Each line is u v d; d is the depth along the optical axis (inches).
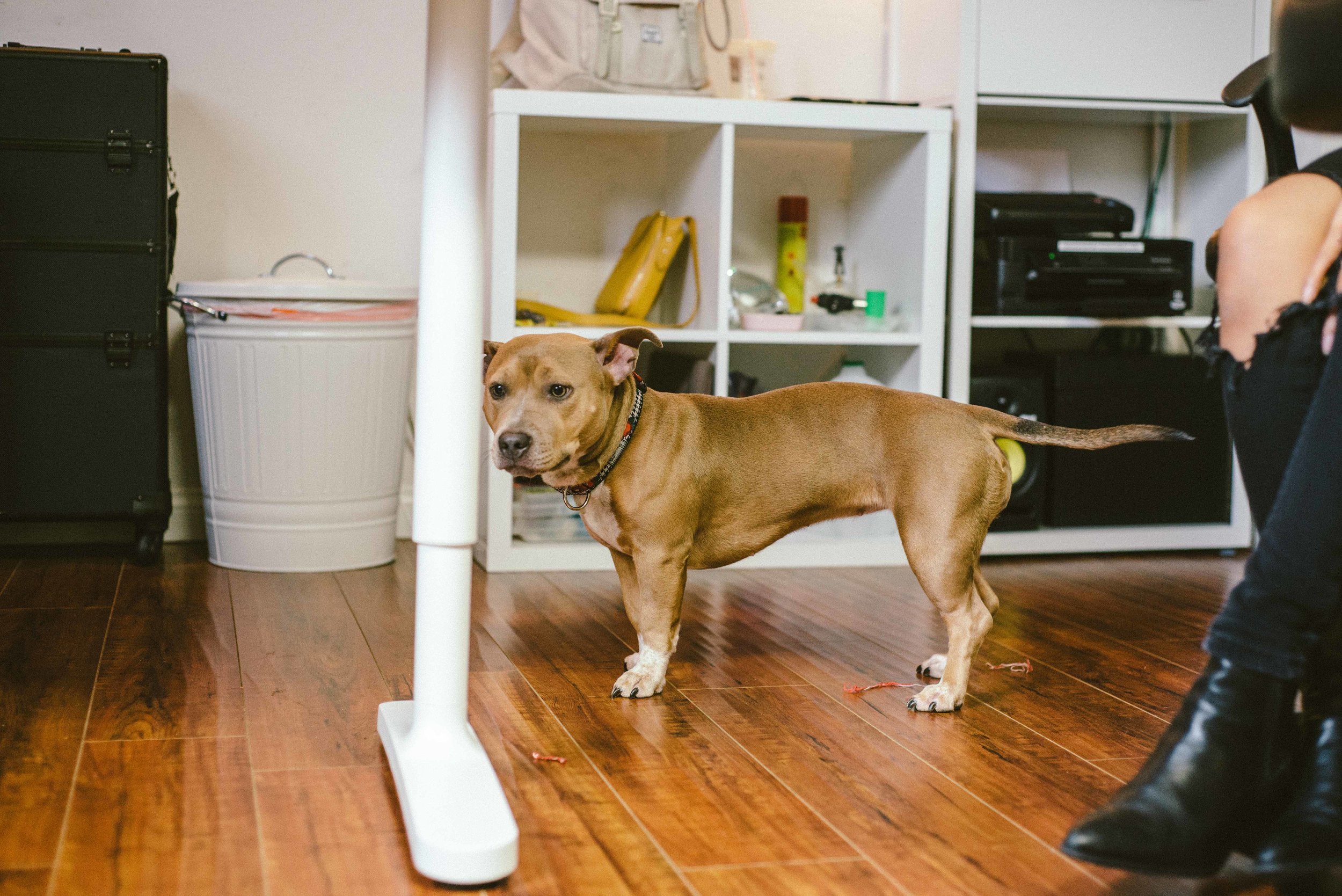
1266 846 40.8
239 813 49.6
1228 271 46.8
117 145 98.7
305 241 114.0
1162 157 128.8
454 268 47.9
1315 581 41.1
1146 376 116.3
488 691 69.0
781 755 58.8
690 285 112.3
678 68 105.2
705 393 104.6
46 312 99.5
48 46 106.3
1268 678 42.2
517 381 63.2
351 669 72.2
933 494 66.0
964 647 66.9
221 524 102.2
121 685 67.6
